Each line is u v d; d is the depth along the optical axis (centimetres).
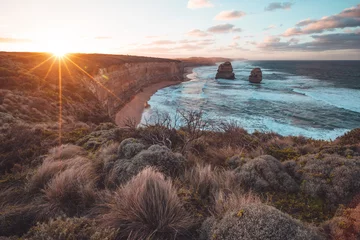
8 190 357
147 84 6506
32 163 494
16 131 677
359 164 358
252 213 205
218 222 227
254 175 376
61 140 702
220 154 540
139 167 383
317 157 419
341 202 304
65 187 319
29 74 2120
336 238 216
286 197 336
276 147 639
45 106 1521
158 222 242
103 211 285
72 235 207
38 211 290
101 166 443
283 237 182
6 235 253
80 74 3080
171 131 654
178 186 350
